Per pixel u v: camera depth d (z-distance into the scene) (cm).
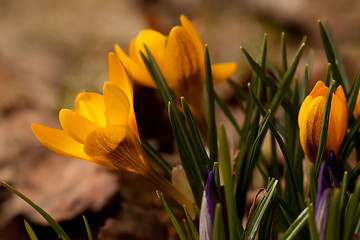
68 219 52
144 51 44
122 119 39
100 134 38
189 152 41
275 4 104
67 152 39
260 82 43
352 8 103
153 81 44
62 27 103
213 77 44
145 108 67
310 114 39
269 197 39
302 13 102
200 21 106
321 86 39
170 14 113
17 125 70
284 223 42
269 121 41
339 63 45
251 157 42
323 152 39
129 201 52
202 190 42
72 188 54
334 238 36
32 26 105
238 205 43
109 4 111
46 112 77
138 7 109
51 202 53
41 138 39
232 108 72
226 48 88
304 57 86
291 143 43
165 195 51
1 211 53
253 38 90
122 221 51
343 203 37
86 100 39
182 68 43
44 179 56
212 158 41
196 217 41
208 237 37
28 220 52
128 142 39
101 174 54
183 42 42
